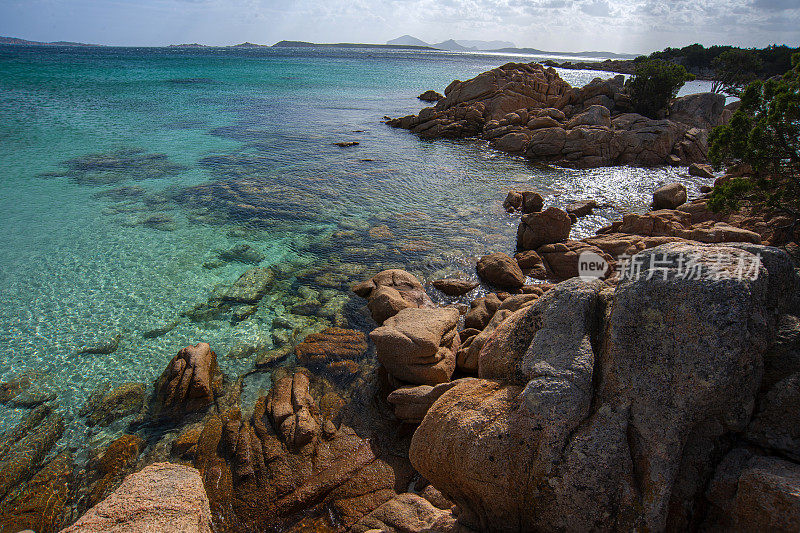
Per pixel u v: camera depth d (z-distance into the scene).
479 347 10.39
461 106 46.66
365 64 139.88
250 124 42.22
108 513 5.29
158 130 37.34
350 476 8.09
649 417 5.05
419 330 10.70
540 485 5.12
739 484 4.62
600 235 18.33
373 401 10.04
